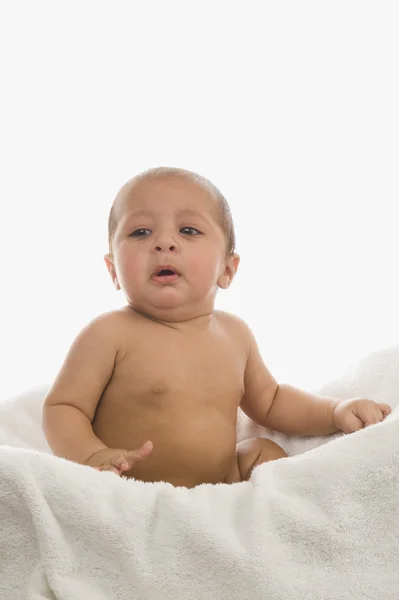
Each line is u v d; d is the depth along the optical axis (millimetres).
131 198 1400
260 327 2568
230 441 1396
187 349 1382
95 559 952
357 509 1000
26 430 1431
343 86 2555
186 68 2514
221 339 1444
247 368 1515
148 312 1390
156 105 2508
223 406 1396
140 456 1147
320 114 2564
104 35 2469
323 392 1531
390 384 1461
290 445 1516
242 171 2576
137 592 942
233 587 937
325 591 943
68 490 959
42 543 935
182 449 1335
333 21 2529
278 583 931
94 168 2494
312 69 2549
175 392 1343
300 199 2598
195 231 1397
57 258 2504
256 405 1527
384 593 955
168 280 1361
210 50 2518
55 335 2484
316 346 2473
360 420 1401
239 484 1055
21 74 2457
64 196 2496
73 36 2459
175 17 2494
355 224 2590
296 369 2367
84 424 1290
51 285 2504
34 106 2471
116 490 989
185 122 2527
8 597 940
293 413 1499
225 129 2553
